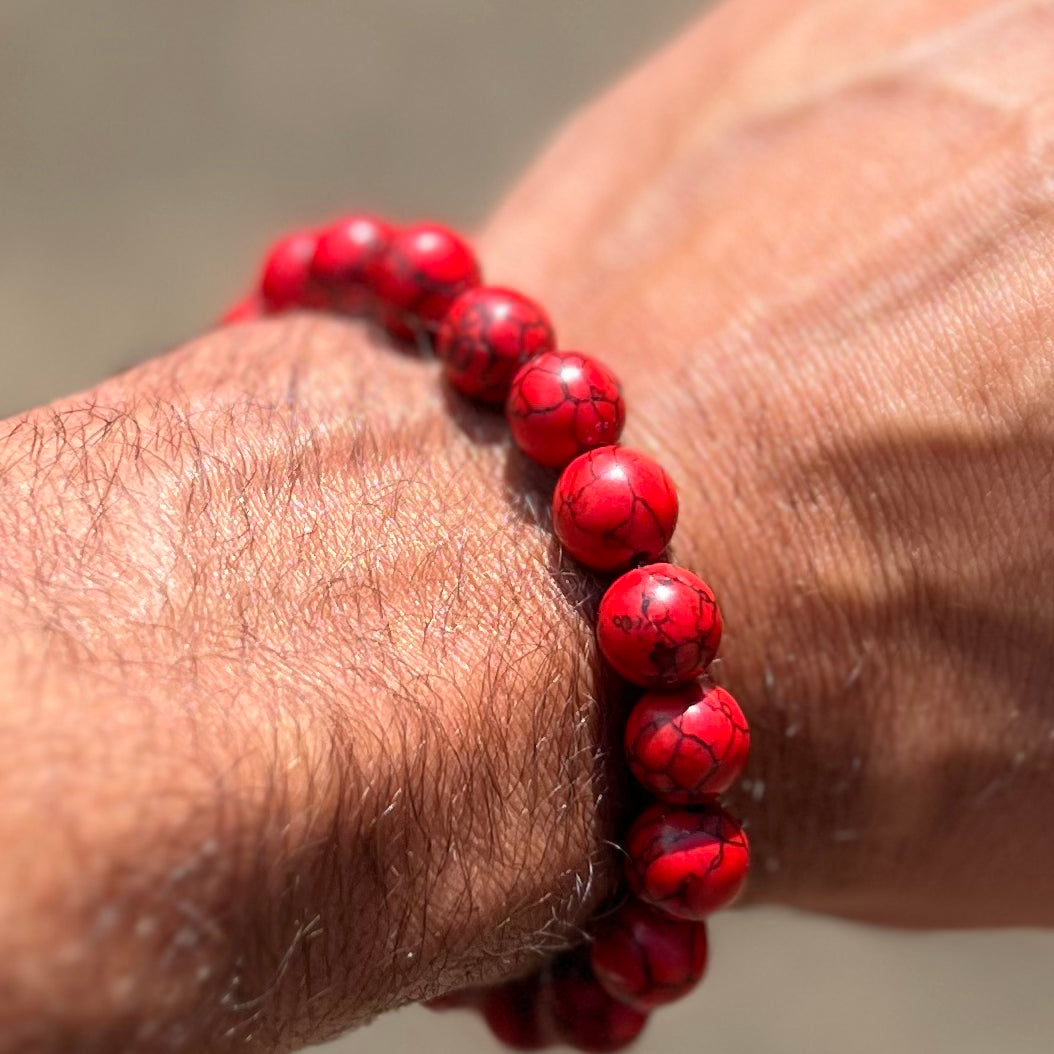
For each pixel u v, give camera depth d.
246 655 0.14
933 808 0.17
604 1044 0.16
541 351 0.16
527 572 0.15
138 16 0.38
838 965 0.32
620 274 0.19
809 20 0.20
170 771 0.12
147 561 0.14
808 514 0.16
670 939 0.15
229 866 0.12
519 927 0.15
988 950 0.33
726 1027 0.32
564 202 0.20
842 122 0.18
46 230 0.36
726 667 0.16
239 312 0.19
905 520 0.16
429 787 0.14
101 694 0.13
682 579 0.15
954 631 0.16
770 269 0.17
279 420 0.16
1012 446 0.16
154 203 0.36
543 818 0.15
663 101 0.20
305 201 0.36
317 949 0.13
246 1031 0.13
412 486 0.16
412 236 0.17
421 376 0.17
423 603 0.15
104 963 0.12
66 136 0.37
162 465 0.15
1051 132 0.17
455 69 0.38
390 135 0.37
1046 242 0.16
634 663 0.15
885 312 0.17
